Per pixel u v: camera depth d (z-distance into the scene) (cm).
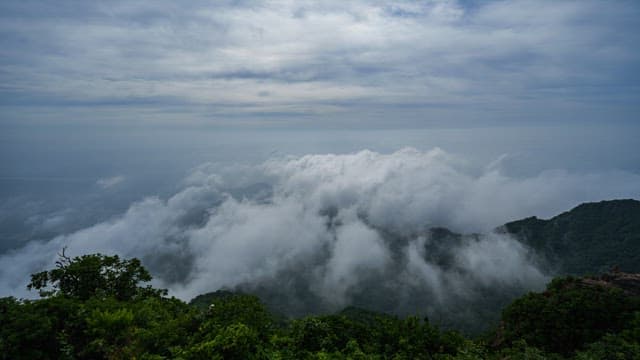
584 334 2034
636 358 1363
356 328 1527
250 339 1214
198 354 1075
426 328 1556
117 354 1127
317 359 1266
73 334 1210
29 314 1150
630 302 2219
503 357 1495
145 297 1836
